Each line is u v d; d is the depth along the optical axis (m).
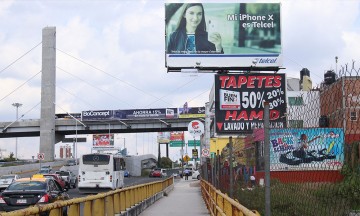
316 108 6.25
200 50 38.38
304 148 6.98
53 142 92.38
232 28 38.78
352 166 5.43
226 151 22.14
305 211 6.93
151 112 102.62
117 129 104.12
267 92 34.69
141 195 21.02
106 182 36.38
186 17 38.56
